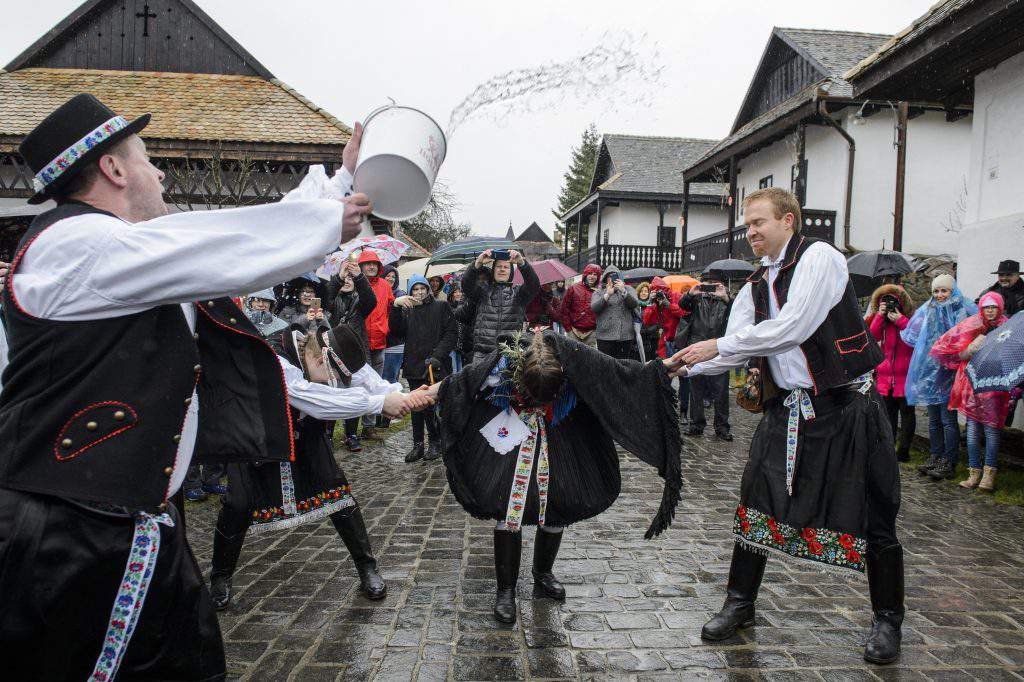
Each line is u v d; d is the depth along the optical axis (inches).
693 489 212.1
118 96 565.9
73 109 56.4
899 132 577.3
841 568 101.3
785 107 645.3
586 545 157.5
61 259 52.2
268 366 68.4
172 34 619.5
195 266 52.4
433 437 255.6
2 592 48.7
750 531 108.7
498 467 115.9
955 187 629.3
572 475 116.3
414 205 65.7
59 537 50.8
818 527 102.7
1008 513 186.7
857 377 101.9
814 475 103.3
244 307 208.7
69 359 52.2
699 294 298.0
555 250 1738.4
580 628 114.2
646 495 205.5
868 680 97.3
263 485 121.1
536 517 114.3
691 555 150.9
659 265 1034.7
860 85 318.0
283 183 533.0
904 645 108.5
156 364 55.2
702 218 1084.5
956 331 209.0
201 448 66.0
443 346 250.4
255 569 143.9
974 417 208.2
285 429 68.2
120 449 52.6
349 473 236.1
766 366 110.6
